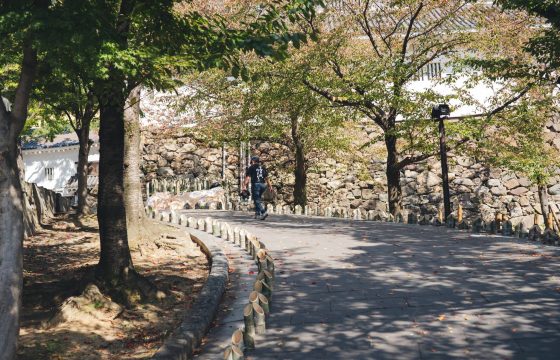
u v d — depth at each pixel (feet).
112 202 23.18
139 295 22.85
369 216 58.03
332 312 19.63
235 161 88.17
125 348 17.87
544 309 18.57
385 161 83.97
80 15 16.78
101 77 19.27
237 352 13.99
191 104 71.00
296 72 55.31
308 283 24.30
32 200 48.34
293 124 73.20
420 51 62.90
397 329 17.39
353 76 55.88
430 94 57.41
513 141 73.67
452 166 81.71
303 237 39.24
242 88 67.21
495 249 31.42
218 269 26.58
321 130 73.56
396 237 38.47
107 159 23.34
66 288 24.31
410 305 19.95
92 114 54.03
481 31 62.28
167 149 88.48
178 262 32.14
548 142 78.89
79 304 20.85
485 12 59.98
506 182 81.97
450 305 19.67
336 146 75.51
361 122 83.46
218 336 17.99
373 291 22.26
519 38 58.65
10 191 15.24
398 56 56.39
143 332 19.47
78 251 36.01
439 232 41.65
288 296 22.22
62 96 28.35
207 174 88.22
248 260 30.86
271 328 18.22
